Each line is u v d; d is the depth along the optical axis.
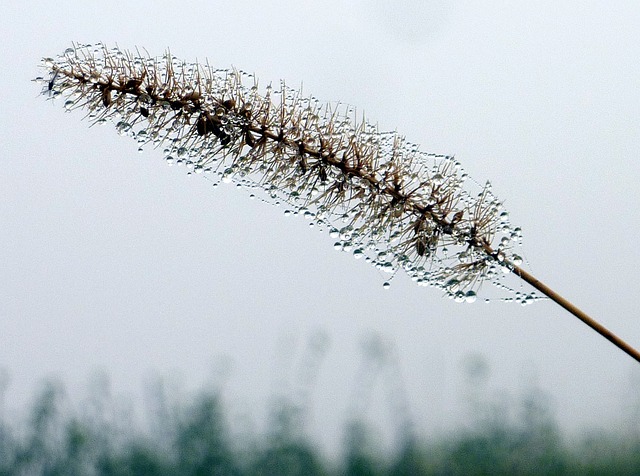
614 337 0.36
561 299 0.36
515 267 0.36
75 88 0.36
